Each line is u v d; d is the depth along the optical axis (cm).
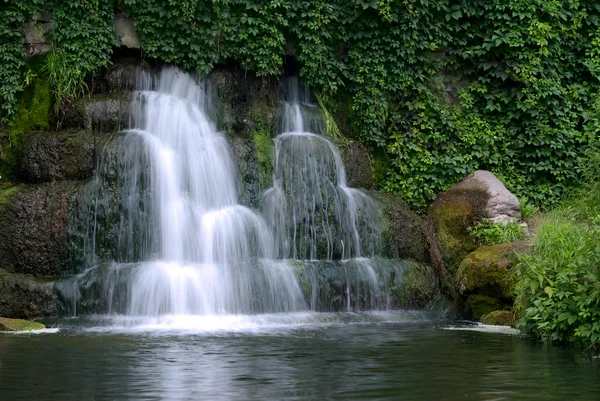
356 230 1555
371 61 1806
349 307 1432
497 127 1839
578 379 770
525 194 1822
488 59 1858
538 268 1150
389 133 1809
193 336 1105
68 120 1582
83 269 1391
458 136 1812
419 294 1512
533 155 1841
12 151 1570
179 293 1294
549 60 1853
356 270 1458
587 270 1066
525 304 1171
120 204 1416
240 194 1537
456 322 1385
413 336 1133
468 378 774
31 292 1319
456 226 1670
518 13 1827
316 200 1550
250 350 963
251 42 1739
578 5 1891
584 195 1742
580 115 1878
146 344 1014
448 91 1866
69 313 1302
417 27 1812
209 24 1716
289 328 1226
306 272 1405
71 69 1611
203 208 1457
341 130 1803
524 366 853
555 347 1017
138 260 1405
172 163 1475
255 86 1777
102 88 1680
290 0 1762
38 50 1627
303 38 1783
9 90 1580
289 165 1562
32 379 758
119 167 1429
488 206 1673
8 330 1159
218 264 1362
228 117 1672
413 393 695
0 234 1411
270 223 1501
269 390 706
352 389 713
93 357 898
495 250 1452
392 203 1634
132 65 1695
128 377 770
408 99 1830
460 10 1850
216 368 826
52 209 1409
